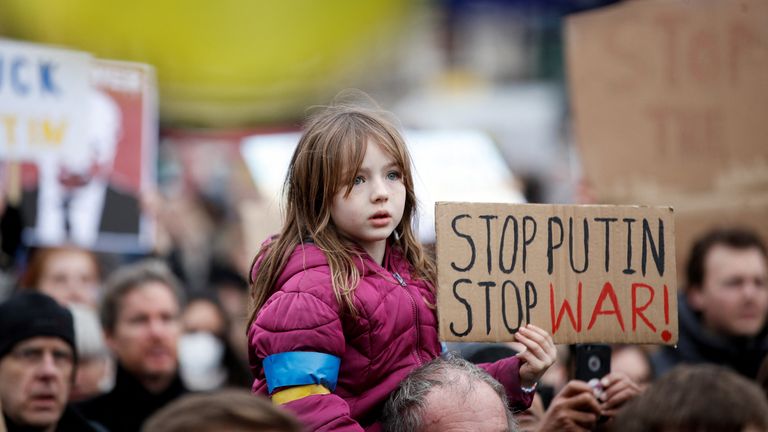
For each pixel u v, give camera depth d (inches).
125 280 436.8
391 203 253.1
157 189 643.5
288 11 656.4
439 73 821.9
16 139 468.8
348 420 237.5
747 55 458.3
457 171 592.1
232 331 519.2
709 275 432.1
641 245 282.2
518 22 830.5
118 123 491.8
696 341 435.5
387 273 258.4
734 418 229.3
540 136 842.8
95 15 621.9
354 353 249.8
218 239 639.1
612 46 455.5
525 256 273.4
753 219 455.5
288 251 255.8
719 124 458.6
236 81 661.3
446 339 264.8
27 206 470.6
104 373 456.4
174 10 628.7
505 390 266.5
